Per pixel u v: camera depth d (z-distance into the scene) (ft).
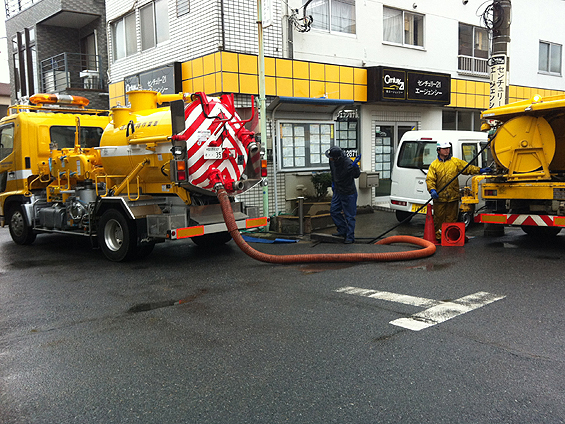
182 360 12.91
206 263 25.20
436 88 46.29
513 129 26.17
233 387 11.28
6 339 14.98
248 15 36.55
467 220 33.73
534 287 18.61
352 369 11.98
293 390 11.03
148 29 42.93
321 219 34.27
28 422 10.11
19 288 21.31
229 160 25.08
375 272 21.66
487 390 10.77
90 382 11.82
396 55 46.32
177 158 23.11
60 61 54.95
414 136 35.24
